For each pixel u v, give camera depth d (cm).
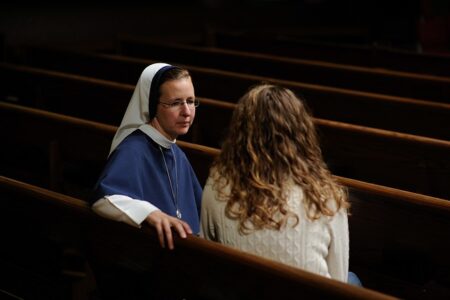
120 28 1187
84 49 1124
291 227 294
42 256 432
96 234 362
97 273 378
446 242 402
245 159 302
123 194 339
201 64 921
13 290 443
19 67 767
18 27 1076
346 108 671
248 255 293
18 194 397
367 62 989
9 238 426
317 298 276
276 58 856
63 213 376
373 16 1361
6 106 605
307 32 1330
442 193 528
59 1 1111
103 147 547
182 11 1257
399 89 781
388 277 457
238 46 1091
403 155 536
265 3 1337
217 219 308
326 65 820
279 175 297
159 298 348
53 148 574
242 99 313
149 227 328
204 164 476
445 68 930
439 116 623
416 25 1334
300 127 304
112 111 685
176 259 327
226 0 1305
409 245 416
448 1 1291
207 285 319
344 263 307
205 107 619
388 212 417
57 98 730
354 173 566
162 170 366
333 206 298
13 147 641
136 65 800
